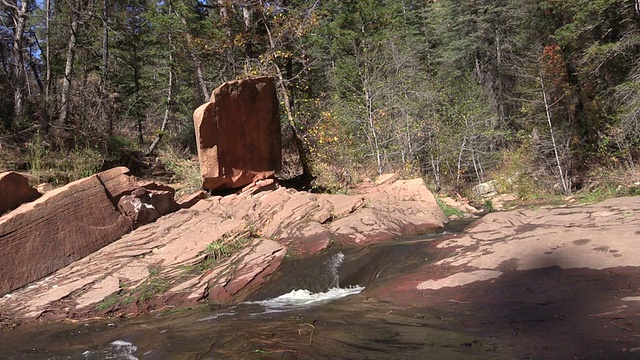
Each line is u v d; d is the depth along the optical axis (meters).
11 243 5.76
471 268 4.56
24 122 11.80
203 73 18.62
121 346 3.92
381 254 5.70
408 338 3.21
